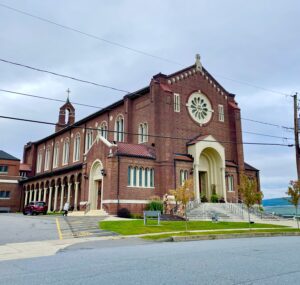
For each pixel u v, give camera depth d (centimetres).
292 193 2600
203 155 4084
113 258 1034
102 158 3488
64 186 4909
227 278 732
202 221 2775
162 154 3572
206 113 4234
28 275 796
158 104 3759
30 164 7250
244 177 2597
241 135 4372
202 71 4328
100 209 3453
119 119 4519
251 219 3166
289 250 1218
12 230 2045
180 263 922
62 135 6138
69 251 1266
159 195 3494
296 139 3073
